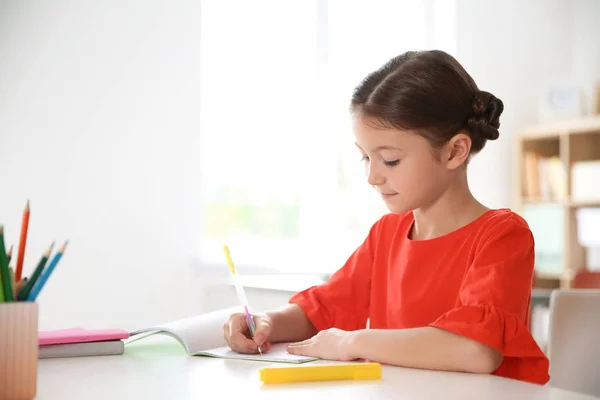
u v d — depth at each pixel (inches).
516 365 36.1
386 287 47.3
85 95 111.8
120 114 114.3
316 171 138.6
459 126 39.6
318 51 138.9
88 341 36.6
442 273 42.6
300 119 138.6
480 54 155.0
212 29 129.5
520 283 37.2
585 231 144.6
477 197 153.6
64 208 109.9
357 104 39.6
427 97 38.4
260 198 138.5
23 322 25.8
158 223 116.7
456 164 39.9
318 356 36.2
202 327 39.9
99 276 111.9
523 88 160.1
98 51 112.8
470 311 34.4
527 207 152.3
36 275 27.3
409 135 38.4
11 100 107.0
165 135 117.8
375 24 145.9
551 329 50.6
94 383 28.9
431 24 151.9
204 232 134.9
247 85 133.1
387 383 29.1
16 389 25.5
